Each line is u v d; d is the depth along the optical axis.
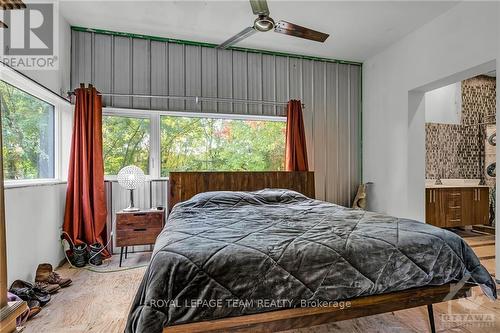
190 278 1.23
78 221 3.11
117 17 3.16
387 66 3.93
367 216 2.21
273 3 2.88
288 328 1.32
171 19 3.20
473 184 4.80
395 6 2.93
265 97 4.02
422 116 3.67
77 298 2.25
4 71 2.16
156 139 3.68
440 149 4.76
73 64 3.38
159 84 3.62
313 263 1.37
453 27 2.96
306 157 4.01
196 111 3.75
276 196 3.20
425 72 3.31
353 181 4.44
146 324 1.14
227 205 2.90
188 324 1.20
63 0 2.83
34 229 2.49
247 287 1.27
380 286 1.42
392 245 1.52
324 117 4.29
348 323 1.88
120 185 3.40
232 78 3.89
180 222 2.07
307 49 3.98
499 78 2.50
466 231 4.62
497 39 2.53
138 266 3.03
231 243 1.46
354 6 2.93
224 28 3.40
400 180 3.72
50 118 3.09
